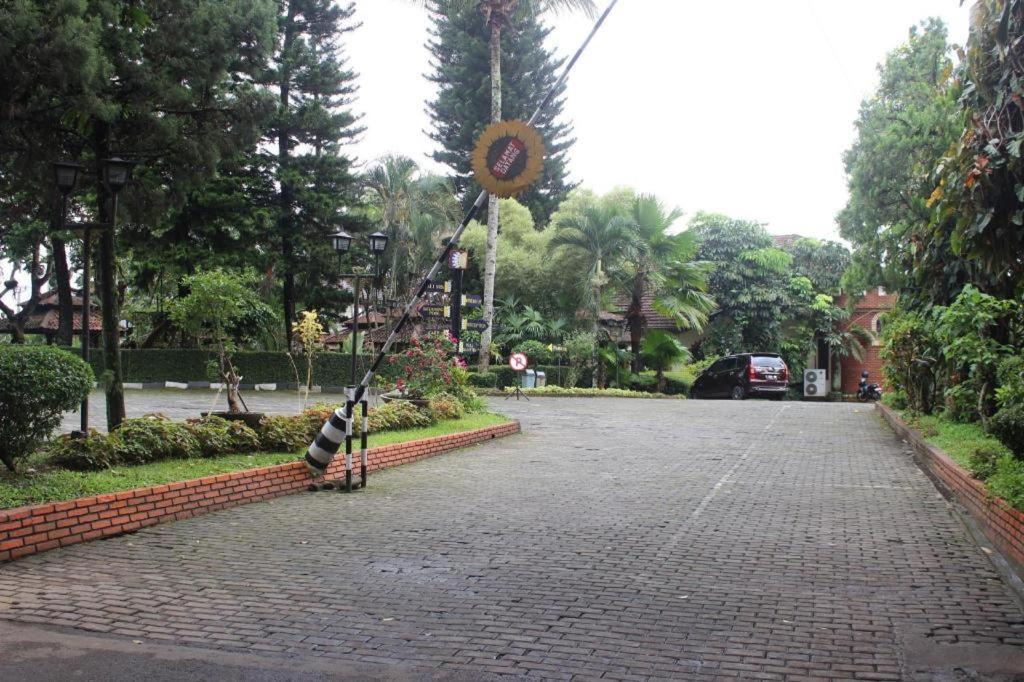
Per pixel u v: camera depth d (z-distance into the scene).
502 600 5.82
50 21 9.71
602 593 6.00
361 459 10.31
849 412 21.97
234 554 6.94
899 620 5.46
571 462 12.66
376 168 41.78
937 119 19.23
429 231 41.34
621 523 8.33
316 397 25.56
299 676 4.48
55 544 6.94
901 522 8.42
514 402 25.39
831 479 11.08
